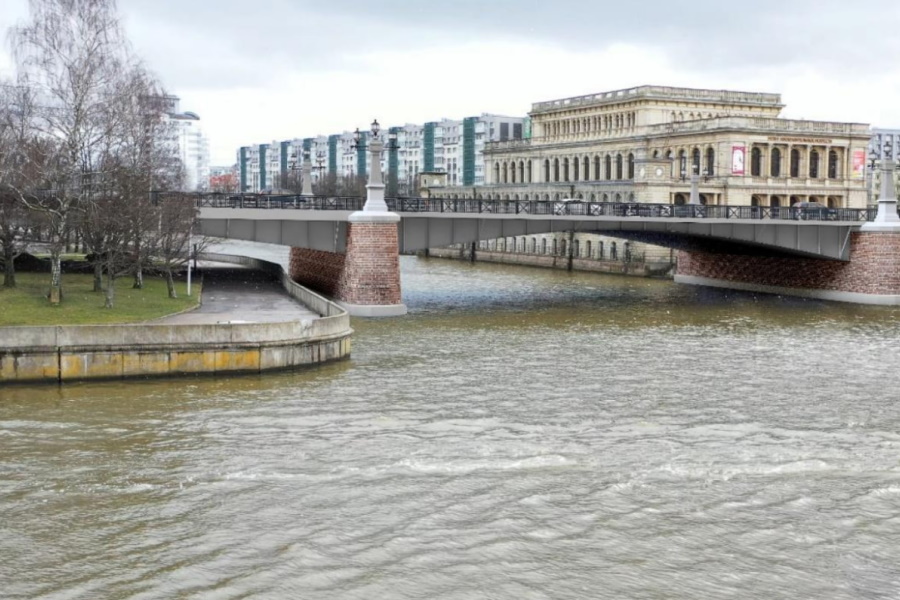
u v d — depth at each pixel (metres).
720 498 34.91
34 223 71.75
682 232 94.38
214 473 36.81
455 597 27.73
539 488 35.62
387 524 32.31
